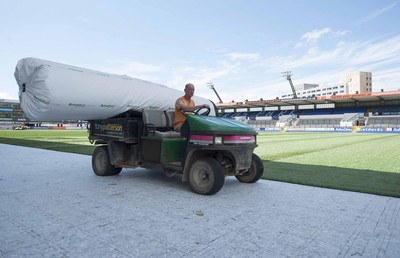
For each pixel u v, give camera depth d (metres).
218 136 4.23
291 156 10.30
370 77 122.25
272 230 2.87
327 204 3.89
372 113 52.56
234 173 4.68
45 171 6.43
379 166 7.73
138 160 5.33
